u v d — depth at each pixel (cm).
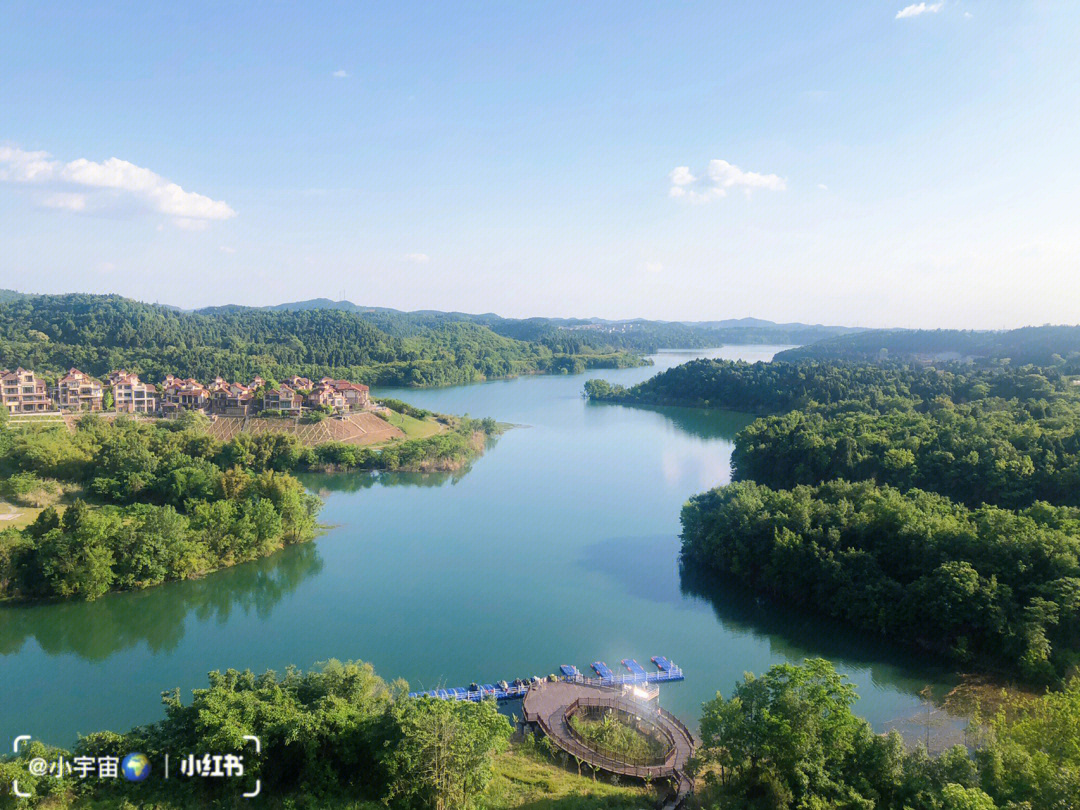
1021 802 4125
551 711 6956
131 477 12850
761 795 4894
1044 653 7275
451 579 11012
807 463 14425
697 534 11519
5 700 7388
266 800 4728
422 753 4681
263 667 8169
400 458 18312
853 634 8994
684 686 7838
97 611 9350
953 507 10350
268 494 12419
